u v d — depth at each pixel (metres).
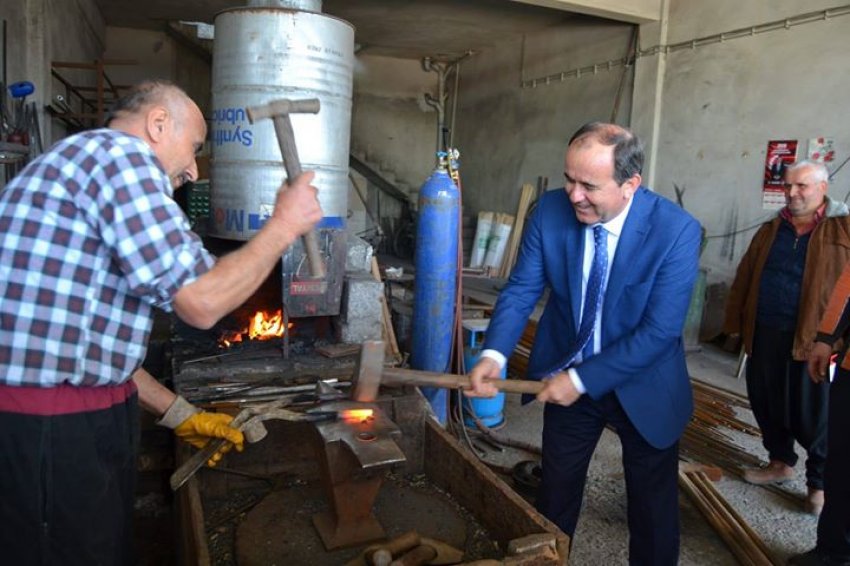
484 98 12.20
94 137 1.40
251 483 2.34
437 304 3.63
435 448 2.42
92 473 1.47
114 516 1.55
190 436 2.00
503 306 2.26
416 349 3.72
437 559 1.89
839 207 3.15
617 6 7.69
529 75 10.80
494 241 10.88
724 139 7.16
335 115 3.82
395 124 13.49
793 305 3.23
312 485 2.35
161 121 1.53
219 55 3.76
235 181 3.79
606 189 1.86
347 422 1.92
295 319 3.72
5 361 1.35
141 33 11.11
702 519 3.11
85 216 1.35
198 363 3.22
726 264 7.14
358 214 13.45
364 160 13.08
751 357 3.45
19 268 1.33
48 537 1.43
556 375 2.02
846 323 2.65
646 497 2.20
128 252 1.33
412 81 13.47
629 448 2.22
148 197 1.36
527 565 1.62
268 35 3.64
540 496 2.38
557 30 9.99
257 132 3.70
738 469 3.62
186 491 1.88
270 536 2.02
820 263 3.08
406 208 13.75
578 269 2.11
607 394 2.17
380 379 1.98
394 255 13.32
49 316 1.34
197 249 1.40
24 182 1.37
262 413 1.95
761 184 6.76
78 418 1.43
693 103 7.54
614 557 2.74
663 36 7.90
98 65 6.24
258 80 3.67
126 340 1.46
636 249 2.02
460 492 2.25
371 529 2.00
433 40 11.51
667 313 1.98
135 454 1.69
